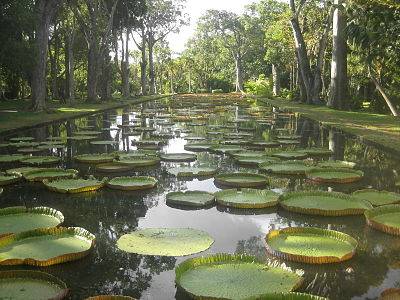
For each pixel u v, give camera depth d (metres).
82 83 41.47
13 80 28.55
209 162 8.84
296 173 7.71
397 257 4.16
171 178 7.48
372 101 21.77
